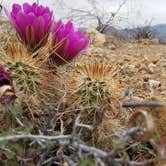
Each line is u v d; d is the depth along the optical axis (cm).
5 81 31
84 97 34
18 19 36
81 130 34
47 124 33
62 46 36
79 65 37
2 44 41
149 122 27
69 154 32
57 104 36
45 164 32
